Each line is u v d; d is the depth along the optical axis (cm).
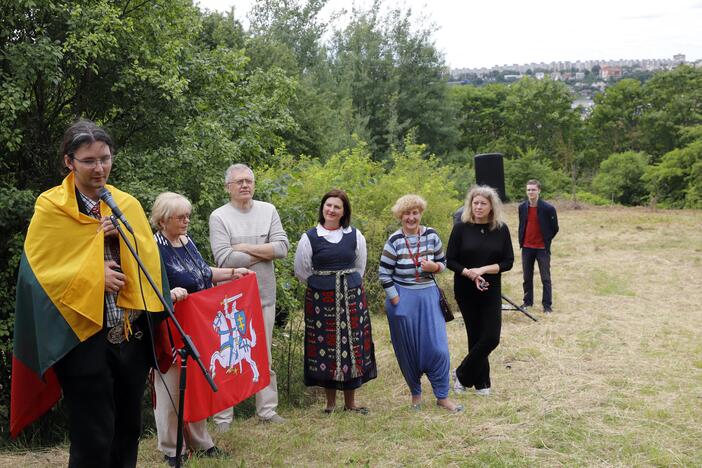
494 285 591
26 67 622
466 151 4275
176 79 741
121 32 716
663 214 2477
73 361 321
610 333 853
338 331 550
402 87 3653
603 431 512
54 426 641
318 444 495
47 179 727
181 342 420
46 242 314
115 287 322
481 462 460
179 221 433
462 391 624
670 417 542
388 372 708
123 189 690
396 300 573
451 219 1183
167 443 446
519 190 4366
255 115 848
